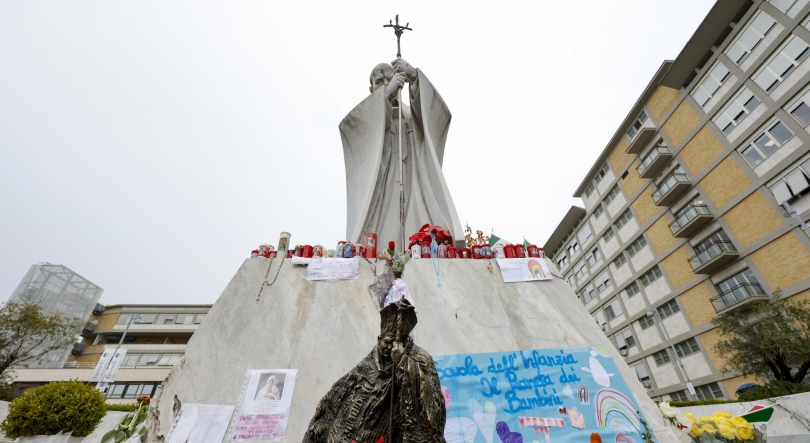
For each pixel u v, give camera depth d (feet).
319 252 20.11
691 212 77.00
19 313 61.41
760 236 64.49
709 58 76.07
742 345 49.80
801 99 60.34
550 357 16.21
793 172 60.80
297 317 17.11
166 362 116.16
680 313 80.48
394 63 37.88
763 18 65.77
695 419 13.52
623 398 15.11
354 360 15.81
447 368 15.53
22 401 19.66
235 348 16.14
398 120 36.58
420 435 7.01
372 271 18.97
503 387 15.12
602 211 109.70
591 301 113.80
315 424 8.18
